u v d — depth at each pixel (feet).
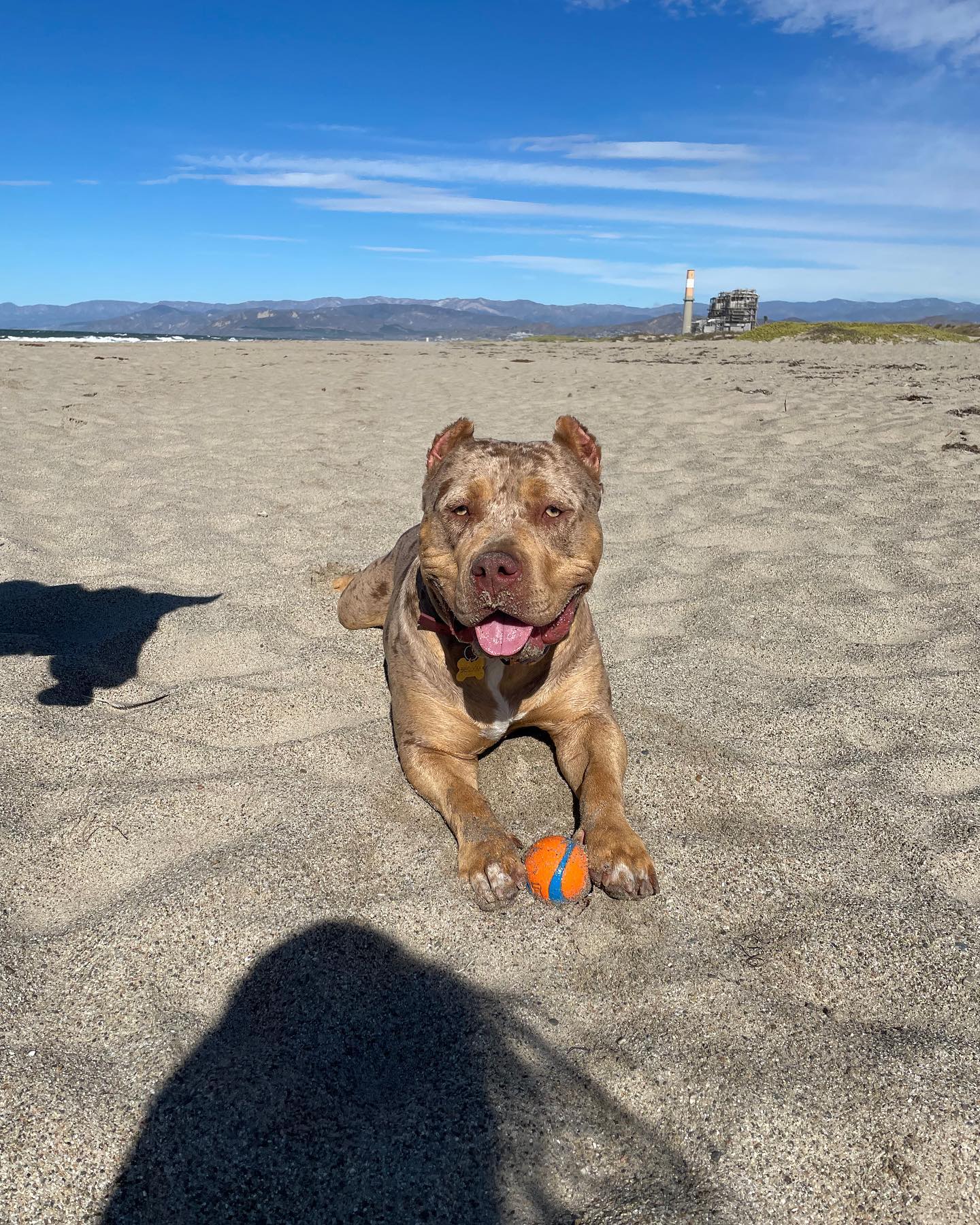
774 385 16.57
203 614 5.60
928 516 7.42
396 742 4.13
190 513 7.66
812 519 7.46
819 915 3.05
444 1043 2.55
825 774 3.87
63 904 3.14
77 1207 2.14
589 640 4.02
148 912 3.01
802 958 2.86
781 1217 2.10
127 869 3.31
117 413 12.56
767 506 7.90
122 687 4.72
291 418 12.89
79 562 6.50
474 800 3.48
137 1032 2.58
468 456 3.67
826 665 4.91
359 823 3.55
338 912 3.05
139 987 2.74
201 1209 2.13
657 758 3.99
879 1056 2.49
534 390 16.67
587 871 3.13
